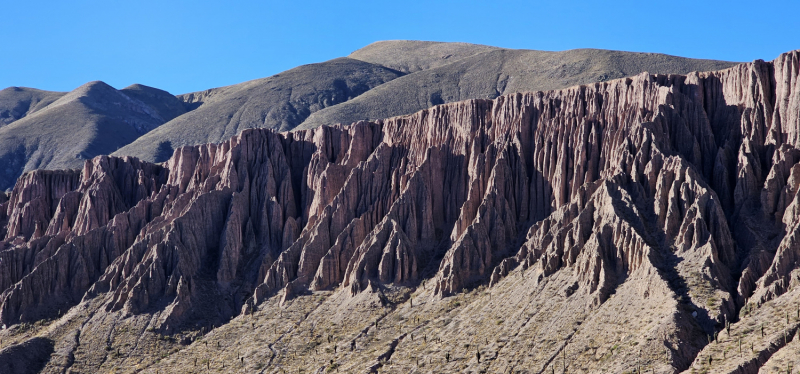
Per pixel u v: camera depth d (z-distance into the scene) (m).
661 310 130.38
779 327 119.50
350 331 161.75
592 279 142.62
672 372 117.62
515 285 155.38
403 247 174.88
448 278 164.38
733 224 149.25
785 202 145.25
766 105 160.50
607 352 126.44
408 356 145.88
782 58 160.38
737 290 133.62
